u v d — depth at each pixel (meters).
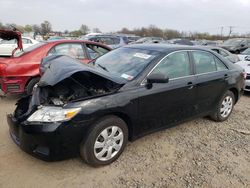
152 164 3.52
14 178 3.10
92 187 3.01
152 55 4.00
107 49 6.95
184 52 4.32
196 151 3.93
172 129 4.70
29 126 3.02
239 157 3.83
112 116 3.36
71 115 3.00
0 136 4.12
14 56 5.95
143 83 3.64
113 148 3.45
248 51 10.41
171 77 4.02
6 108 5.47
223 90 4.94
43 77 3.48
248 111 6.02
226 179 3.28
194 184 3.15
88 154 3.21
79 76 3.63
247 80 7.21
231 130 4.81
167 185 3.10
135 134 3.69
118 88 3.46
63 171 3.28
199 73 4.48
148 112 3.72
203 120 5.23
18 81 5.59
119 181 3.13
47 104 3.22
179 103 4.14
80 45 6.43
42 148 3.05
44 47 5.93
